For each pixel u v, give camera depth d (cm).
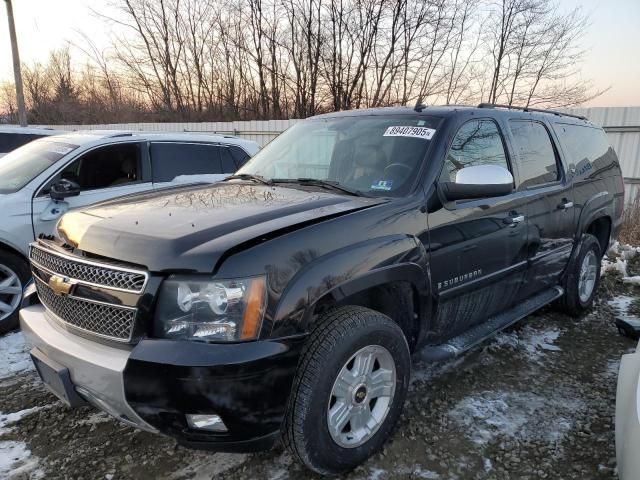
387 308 285
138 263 212
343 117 377
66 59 2869
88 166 534
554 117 449
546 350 408
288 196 289
